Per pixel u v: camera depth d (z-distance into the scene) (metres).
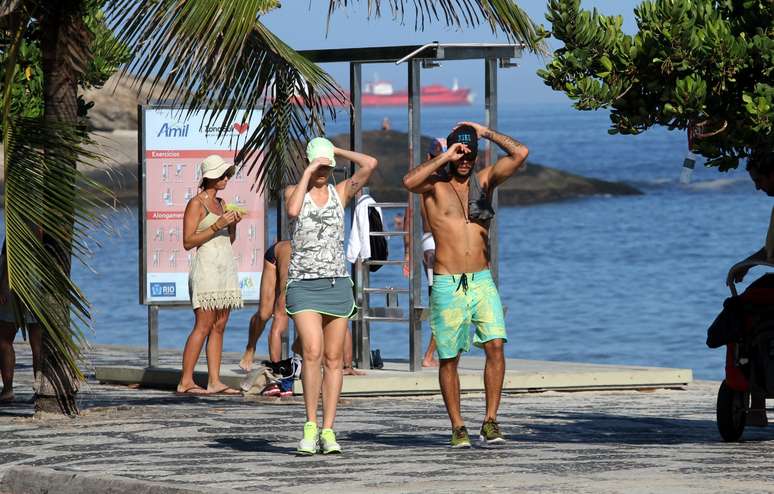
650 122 26.73
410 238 40.12
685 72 25.97
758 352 27.36
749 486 21.16
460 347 27.06
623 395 40.62
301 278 25.83
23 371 44.97
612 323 82.25
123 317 81.75
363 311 40.84
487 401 27.42
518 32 28.23
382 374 39.50
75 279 105.38
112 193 29.48
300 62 30.62
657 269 116.62
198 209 37.47
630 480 21.89
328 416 25.94
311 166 26.00
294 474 23.11
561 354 68.69
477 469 23.50
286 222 40.66
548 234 157.00
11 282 28.73
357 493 20.81
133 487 22.17
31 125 29.23
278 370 37.44
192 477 22.81
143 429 29.64
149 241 41.19
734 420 28.25
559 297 97.50
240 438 28.20
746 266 27.70
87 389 39.75
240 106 32.81
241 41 26.20
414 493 20.72
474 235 27.03
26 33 32.84
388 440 28.27
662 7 25.41
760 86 25.25
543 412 34.78
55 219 28.97
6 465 25.08
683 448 26.80
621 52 26.00
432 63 40.16
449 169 27.28
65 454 26.06
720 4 26.69
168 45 26.41
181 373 39.50
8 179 28.97
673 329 78.94
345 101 30.75
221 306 37.78
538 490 20.86
